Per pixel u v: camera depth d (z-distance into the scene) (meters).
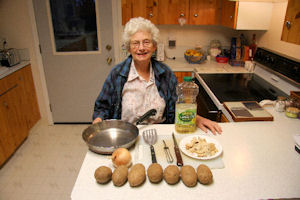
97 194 0.95
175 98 1.67
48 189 2.29
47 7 2.92
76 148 2.90
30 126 3.18
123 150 1.07
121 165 1.04
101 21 3.01
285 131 1.40
